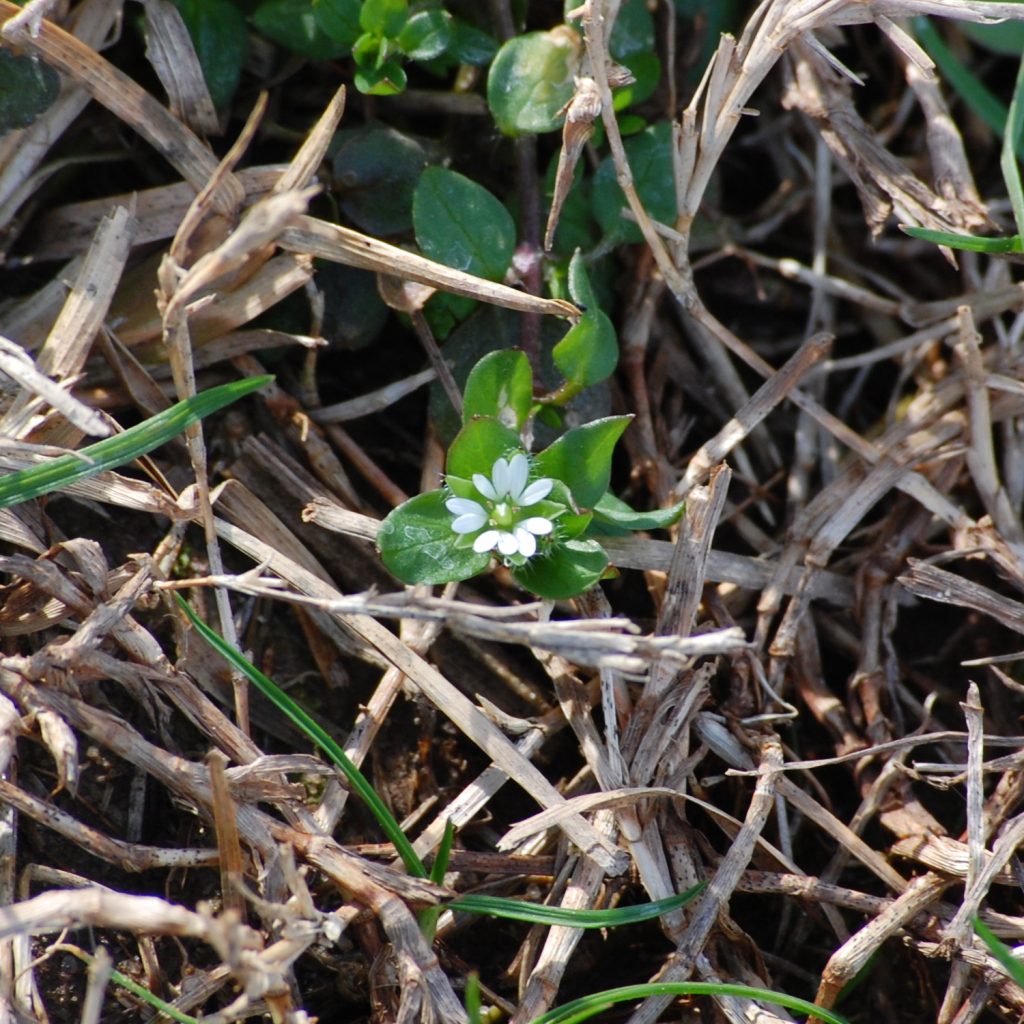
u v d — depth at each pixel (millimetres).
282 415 409
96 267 400
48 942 390
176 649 401
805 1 402
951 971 397
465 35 410
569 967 400
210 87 409
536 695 406
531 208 411
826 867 405
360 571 407
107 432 384
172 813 397
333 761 400
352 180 409
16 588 395
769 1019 391
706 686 401
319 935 391
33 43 398
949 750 409
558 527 392
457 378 409
